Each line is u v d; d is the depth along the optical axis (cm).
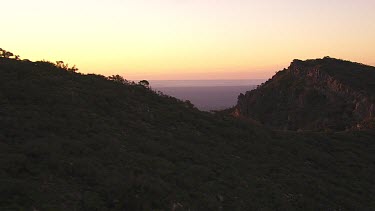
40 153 1189
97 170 1178
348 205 1574
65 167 1151
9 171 1047
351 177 2030
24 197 934
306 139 2641
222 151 1855
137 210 1041
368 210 1578
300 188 1614
